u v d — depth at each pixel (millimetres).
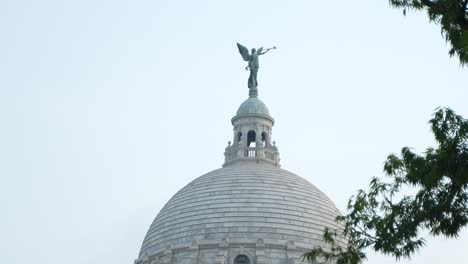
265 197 110438
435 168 40719
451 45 41219
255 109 127438
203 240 106062
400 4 42781
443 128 40938
